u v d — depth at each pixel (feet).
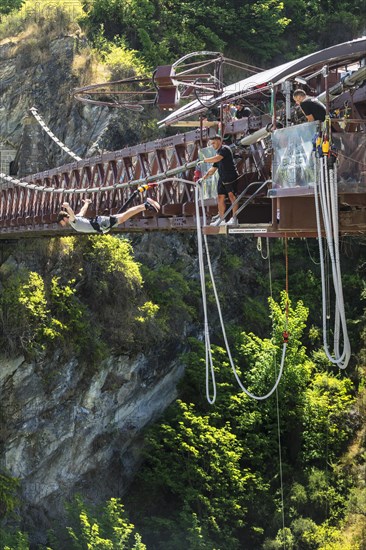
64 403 139.23
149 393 149.79
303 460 146.92
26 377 135.74
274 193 60.34
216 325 166.09
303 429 149.59
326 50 60.18
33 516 135.64
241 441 145.69
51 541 128.26
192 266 169.58
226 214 64.59
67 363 138.72
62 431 139.13
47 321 138.10
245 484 140.26
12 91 184.75
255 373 152.05
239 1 209.46
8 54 189.98
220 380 154.20
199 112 75.66
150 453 145.48
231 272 173.99
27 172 175.94
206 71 200.34
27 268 143.74
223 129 73.41
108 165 104.42
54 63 184.24
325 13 221.25
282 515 133.28
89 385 141.38
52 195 119.34
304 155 57.98
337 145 56.85
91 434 142.51
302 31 216.95
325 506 138.92
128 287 148.66
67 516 133.69
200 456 139.74
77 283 145.89
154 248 166.20
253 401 150.10
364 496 136.56
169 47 199.11
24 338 135.33
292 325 156.04
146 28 200.34
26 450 136.05
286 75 61.36
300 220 60.54
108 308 146.41
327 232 54.80
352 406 151.84
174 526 134.92
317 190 56.54
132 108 114.93
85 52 185.16
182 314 157.38
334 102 62.69
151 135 174.40
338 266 53.52
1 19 206.59
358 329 166.20
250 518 139.13
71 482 140.87
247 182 70.59
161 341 150.30
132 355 146.10
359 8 223.10
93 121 174.91
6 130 182.29
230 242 176.04
